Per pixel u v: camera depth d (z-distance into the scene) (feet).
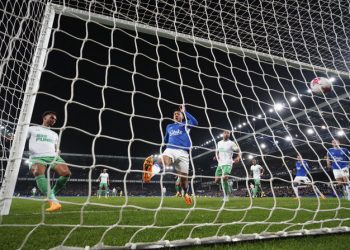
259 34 18.35
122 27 15.31
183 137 18.70
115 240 6.89
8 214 12.12
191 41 15.23
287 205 18.13
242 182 102.58
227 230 8.27
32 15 12.27
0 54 11.88
